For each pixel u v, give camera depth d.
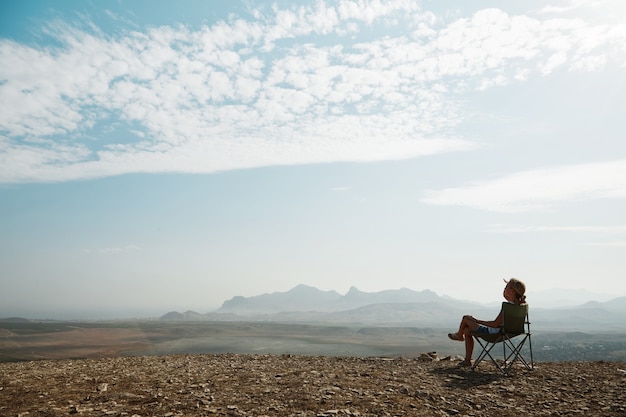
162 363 6.26
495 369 5.57
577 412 3.76
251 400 4.05
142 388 4.48
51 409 3.74
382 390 4.41
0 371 5.50
